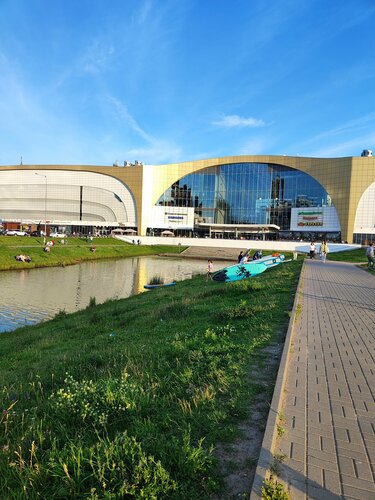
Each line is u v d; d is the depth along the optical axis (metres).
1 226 86.00
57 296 23.23
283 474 2.77
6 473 2.93
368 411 3.90
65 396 4.02
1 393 5.11
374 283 15.87
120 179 88.19
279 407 3.77
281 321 7.86
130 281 31.36
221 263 53.66
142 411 3.82
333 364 5.38
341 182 73.25
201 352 5.81
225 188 86.75
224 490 2.58
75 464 2.81
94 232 89.25
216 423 3.49
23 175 92.56
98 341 8.66
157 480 2.62
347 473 2.81
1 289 25.05
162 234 84.06
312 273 19.62
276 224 82.00
